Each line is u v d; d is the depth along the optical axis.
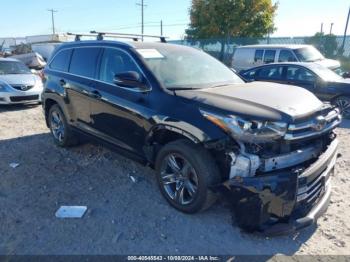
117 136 4.35
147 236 3.24
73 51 5.30
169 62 4.26
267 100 3.37
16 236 3.22
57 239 3.18
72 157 5.35
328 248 3.07
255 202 2.93
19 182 4.42
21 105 10.09
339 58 18.69
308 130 3.20
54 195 4.05
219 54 23.52
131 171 4.78
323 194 3.52
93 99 4.61
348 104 8.80
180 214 3.62
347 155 5.65
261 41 21.80
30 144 6.07
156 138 3.83
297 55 12.88
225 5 27.41
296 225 3.02
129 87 4.07
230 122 3.06
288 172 2.99
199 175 3.29
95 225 3.41
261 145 3.04
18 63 10.71
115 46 4.47
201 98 3.44
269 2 27.89
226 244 3.13
